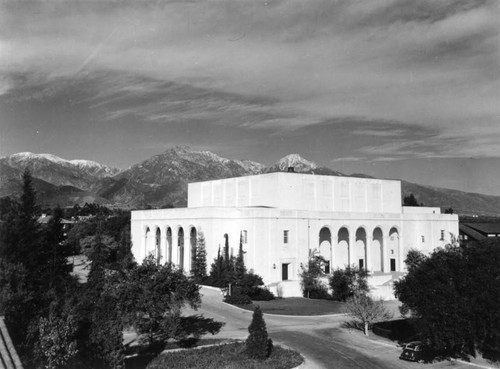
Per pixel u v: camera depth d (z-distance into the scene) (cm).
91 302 3638
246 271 7725
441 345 4156
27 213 6756
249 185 9550
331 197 9431
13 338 3148
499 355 4431
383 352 4581
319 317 6091
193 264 8300
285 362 4069
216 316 5894
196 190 11100
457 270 4303
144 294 4053
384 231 9525
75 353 3067
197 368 3834
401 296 4628
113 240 10738
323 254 8925
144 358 4075
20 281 3741
